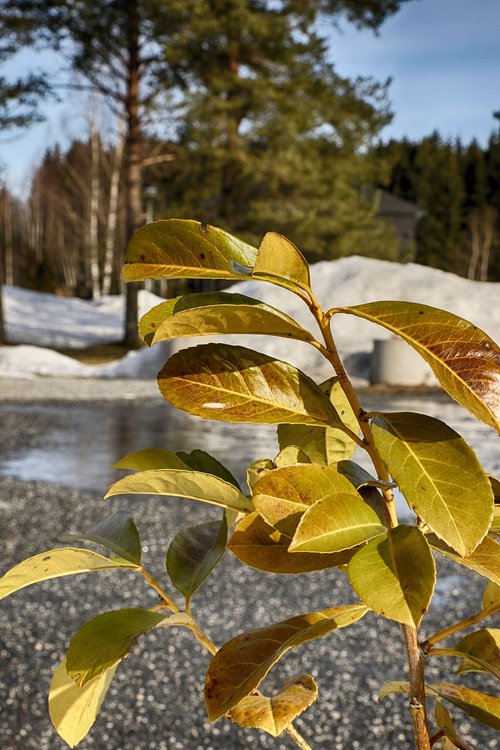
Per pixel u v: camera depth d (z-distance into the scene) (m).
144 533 5.98
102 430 11.70
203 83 23.36
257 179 24.22
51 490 7.57
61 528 6.20
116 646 0.69
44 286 53.25
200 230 0.62
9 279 62.50
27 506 6.92
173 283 27.09
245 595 4.77
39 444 10.41
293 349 19.30
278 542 0.68
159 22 22.03
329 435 0.86
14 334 30.92
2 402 14.59
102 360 25.97
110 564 0.77
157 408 14.35
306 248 25.41
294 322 0.62
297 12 22.41
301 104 23.48
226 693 0.63
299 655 3.97
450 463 0.58
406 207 56.00
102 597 4.69
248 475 0.76
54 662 3.83
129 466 0.81
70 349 28.20
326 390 0.86
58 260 62.12
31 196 63.41
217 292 0.66
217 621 4.39
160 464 0.81
